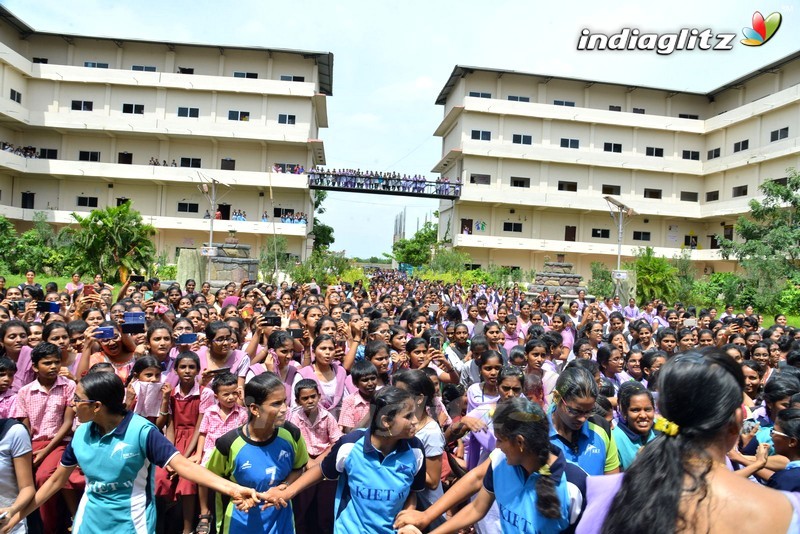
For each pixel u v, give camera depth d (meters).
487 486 2.83
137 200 38.62
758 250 29.77
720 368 1.77
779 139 35.84
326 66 39.78
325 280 28.94
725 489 1.65
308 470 3.49
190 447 4.89
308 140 37.59
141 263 25.19
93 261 24.47
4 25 34.75
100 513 3.28
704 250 41.03
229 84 36.94
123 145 38.38
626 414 3.85
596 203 41.03
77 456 3.29
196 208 39.16
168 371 5.61
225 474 3.59
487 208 42.25
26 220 36.81
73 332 5.82
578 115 40.59
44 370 4.56
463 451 4.61
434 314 10.30
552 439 3.37
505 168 41.12
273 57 38.56
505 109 39.97
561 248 41.25
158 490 4.63
